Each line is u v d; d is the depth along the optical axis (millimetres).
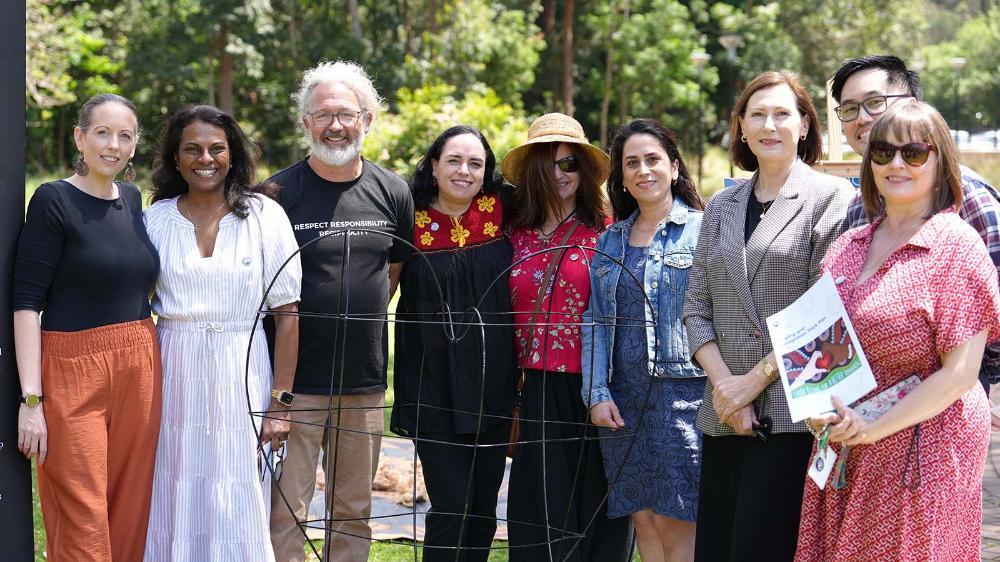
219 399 3533
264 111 30016
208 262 3559
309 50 27453
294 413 3775
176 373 3541
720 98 31797
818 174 3354
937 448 2777
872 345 2836
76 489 3346
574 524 3914
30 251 3316
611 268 3871
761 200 3428
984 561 4410
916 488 2768
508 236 4113
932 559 2750
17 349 3316
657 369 3766
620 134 3955
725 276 3373
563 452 3898
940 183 2854
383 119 12609
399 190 3949
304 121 3852
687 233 3822
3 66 3270
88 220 3381
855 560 2855
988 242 3109
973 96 39531
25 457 3361
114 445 3453
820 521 3000
